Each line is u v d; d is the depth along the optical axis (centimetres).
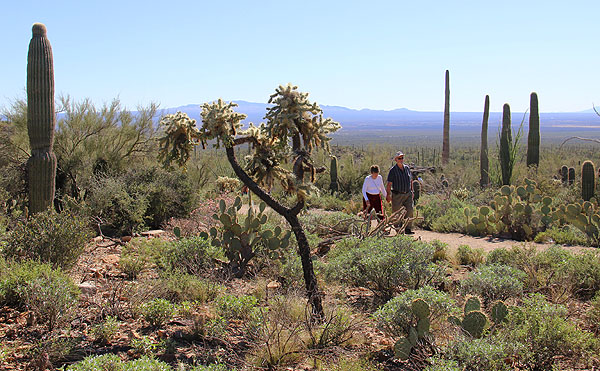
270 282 682
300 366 429
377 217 1072
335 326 482
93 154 1388
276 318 485
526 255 754
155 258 768
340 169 2244
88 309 544
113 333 471
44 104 1048
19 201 1237
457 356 410
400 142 16775
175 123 544
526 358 422
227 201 1219
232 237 755
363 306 586
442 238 1127
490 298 586
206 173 1753
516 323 471
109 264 741
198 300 591
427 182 2238
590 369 424
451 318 462
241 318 523
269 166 525
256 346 441
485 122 2341
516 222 1137
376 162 2173
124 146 1483
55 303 496
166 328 502
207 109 518
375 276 618
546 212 1134
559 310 462
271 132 501
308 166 531
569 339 430
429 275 629
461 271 770
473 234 1184
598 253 756
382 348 473
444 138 2978
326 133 518
